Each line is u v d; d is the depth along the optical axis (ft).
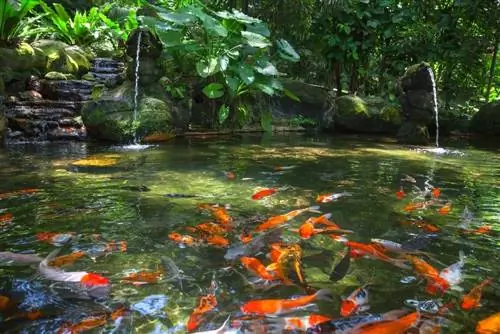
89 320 5.52
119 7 38.42
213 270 6.96
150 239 8.23
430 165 16.96
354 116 28.19
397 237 8.60
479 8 30.01
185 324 5.49
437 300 6.15
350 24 30.66
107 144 20.10
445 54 30.81
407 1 31.63
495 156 19.95
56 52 27.02
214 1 28.19
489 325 5.29
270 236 8.38
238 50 23.40
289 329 5.24
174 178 13.28
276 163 16.33
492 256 7.84
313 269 7.06
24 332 5.24
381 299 6.12
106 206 10.25
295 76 34.01
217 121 25.66
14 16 24.00
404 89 23.50
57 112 22.36
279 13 28.17
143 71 22.53
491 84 35.22
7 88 23.54
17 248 7.74
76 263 7.16
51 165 14.82
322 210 10.27
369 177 14.25
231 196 11.34
